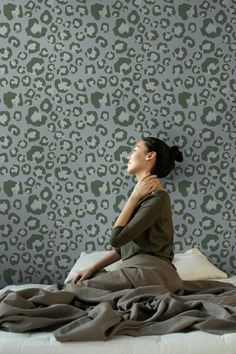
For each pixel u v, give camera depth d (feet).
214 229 13.12
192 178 13.19
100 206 13.17
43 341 6.75
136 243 9.39
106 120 13.26
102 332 6.73
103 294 8.20
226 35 13.41
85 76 13.34
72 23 13.42
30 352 6.58
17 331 7.05
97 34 13.41
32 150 13.23
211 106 13.29
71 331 6.74
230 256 13.09
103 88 13.32
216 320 7.05
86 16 13.42
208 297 8.24
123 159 13.19
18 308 7.25
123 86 13.32
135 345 6.67
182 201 13.17
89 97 13.30
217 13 13.41
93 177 13.19
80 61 13.37
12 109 13.26
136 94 13.30
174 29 13.41
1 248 13.12
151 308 7.63
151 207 9.28
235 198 13.17
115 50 13.38
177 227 13.15
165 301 7.61
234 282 11.42
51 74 13.35
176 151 12.46
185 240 13.11
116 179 13.19
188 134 13.24
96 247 13.10
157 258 9.25
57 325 7.27
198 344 6.67
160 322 7.24
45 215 13.16
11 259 13.09
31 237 13.12
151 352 6.58
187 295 9.00
